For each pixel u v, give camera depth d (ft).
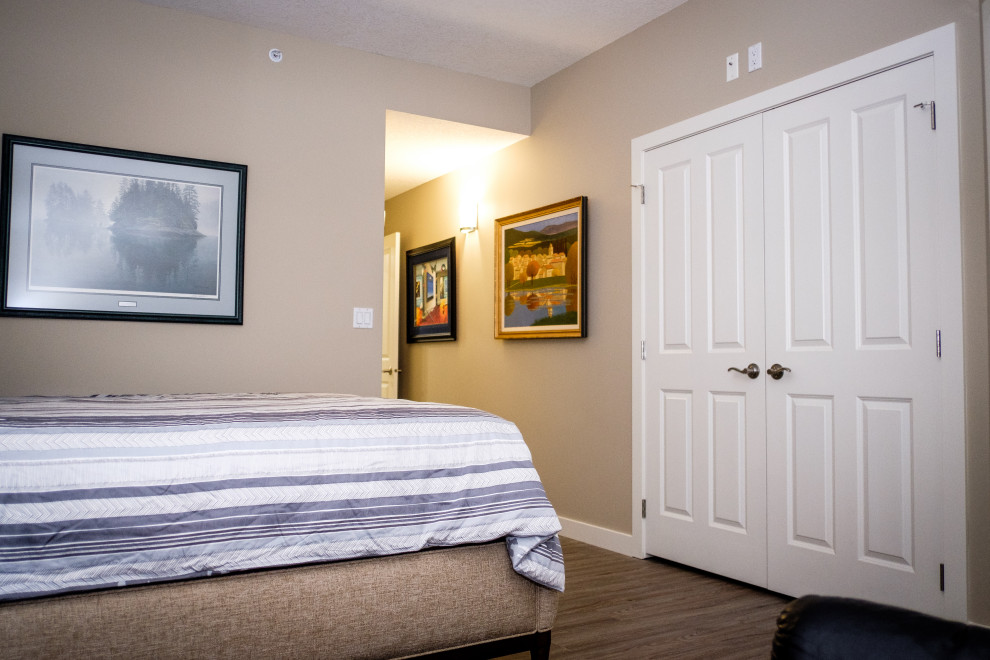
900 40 9.09
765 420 10.61
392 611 6.41
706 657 8.08
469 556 6.84
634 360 12.84
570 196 14.55
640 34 13.03
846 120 9.70
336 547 6.20
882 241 9.22
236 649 5.80
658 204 12.55
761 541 10.60
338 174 13.47
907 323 8.92
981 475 8.11
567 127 14.70
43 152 11.14
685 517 11.85
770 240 10.64
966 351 8.29
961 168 8.41
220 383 12.34
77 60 11.46
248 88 12.75
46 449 5.42
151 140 11.93
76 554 5.30
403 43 13.60
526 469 7.25
